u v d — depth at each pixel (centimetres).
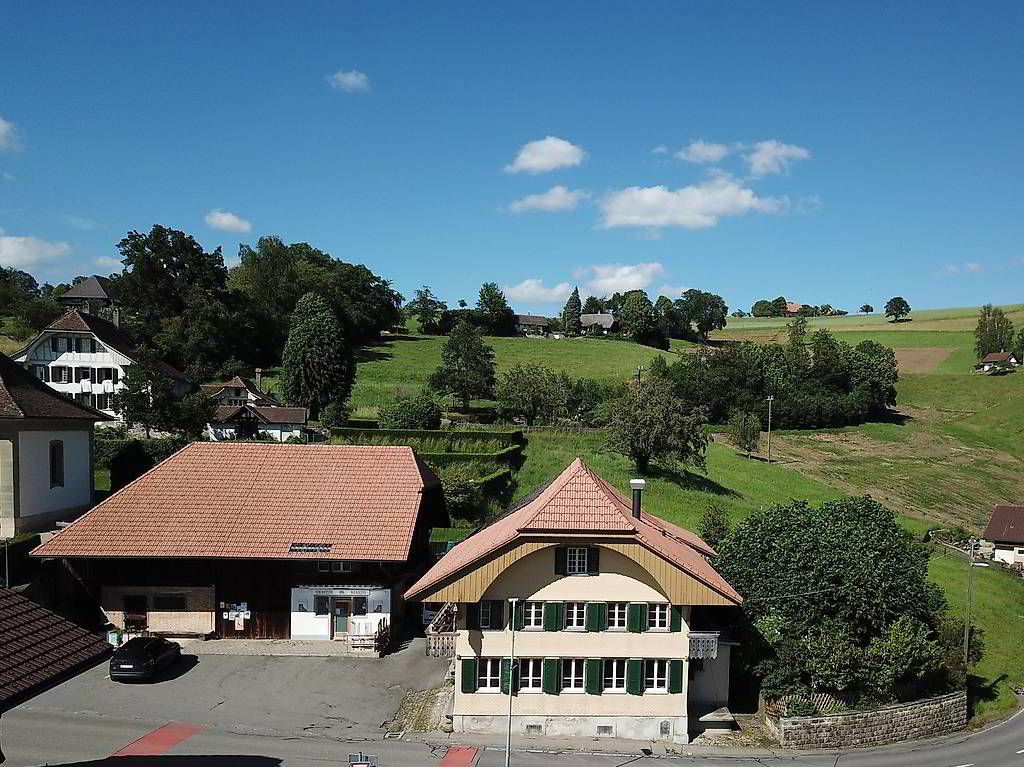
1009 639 5738
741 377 13500
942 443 13000
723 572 4222
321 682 3712
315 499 4491
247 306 14025
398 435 7494
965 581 6800
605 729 3422
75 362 9100
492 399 11700
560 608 3428
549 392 10138
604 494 3456
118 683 3600
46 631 1992
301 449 4828
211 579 4222
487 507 6438
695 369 13638
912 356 18500
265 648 4112
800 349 14962
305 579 4253
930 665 3828
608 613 3453
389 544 4212
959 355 18200
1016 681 4978
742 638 3862
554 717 3409
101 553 4062
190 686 3588
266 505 4428
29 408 4678
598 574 3444
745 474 9106
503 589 3419
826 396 13750
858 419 13950
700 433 7669
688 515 6575
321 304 10844
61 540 4122
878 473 10950
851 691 3759
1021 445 13150
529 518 3362
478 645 3391
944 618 4662
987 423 14212
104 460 6631
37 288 19688
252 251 15862
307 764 2858
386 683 3744
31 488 4706
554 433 8800
